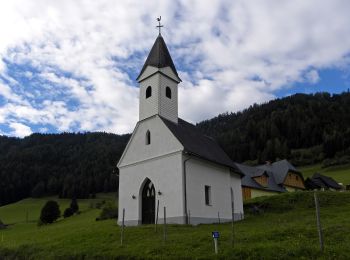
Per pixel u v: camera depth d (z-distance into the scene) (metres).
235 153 138.00
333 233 17.98
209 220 30.50
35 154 159.38
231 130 164.75
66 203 115.25
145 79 34.28
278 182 70.25
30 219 85.00
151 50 35.31
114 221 38.00
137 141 33.19
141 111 33.75
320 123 140.00
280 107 164.75
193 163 30.30
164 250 17.39
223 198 33.62
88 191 127.50
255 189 61.00
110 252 18.47
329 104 157.12
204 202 30.55
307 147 135.50
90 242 22.19
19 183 132.62
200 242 18.23
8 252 23.88
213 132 178.75
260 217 34.16
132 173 32.69
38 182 136.38
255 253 15.10
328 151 119.69
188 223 27.62
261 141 137.00
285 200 39.28
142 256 16.94
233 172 37.31
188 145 30.52
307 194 39.66
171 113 33.59
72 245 22.11
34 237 31.11
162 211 29.08
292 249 14.95
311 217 28.34
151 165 31.09
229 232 20.86
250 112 180.25
